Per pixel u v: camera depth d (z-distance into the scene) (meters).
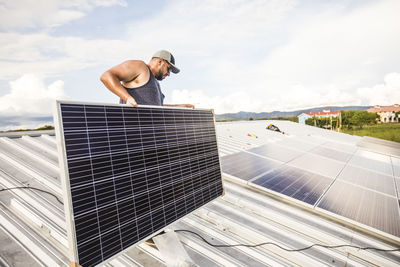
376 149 11.14
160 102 3.02
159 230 2.11
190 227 3.00
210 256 2.41
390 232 2.89
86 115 1.62
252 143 10.63
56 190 3.59
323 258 2.57
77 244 1.43
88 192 1.54
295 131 18.66
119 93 2.12
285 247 2.67
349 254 2.72
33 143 6.32
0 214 2.81
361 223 3.05
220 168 3.39
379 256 2.58
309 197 3.84
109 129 1.79
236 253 2.51
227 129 15.52
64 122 1.45
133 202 1.89
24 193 3.33
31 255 2.18
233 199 3.82
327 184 4.63
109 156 1.75
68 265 2.07
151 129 2.25
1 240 2.34
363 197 4.12
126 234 1.79
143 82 2.65
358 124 105.25
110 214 1.68
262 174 4.89
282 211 3.64
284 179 4.67
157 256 2.29
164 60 3.01
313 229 3.12
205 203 2.86
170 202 2.30
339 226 3.29
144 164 2.08
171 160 2.44
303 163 6.40
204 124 3.26
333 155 8.61
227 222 3.12
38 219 2.69
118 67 2.37
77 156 1.50
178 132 2.65
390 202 4.04
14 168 4.39
